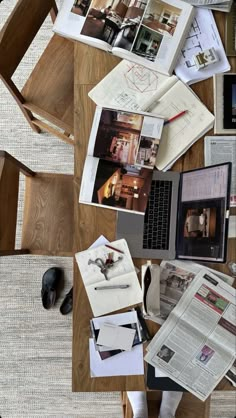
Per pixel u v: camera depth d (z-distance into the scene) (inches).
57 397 74.2
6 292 75.2
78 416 73.9
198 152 50.0
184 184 48.8
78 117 50.4
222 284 47.9
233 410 73.1
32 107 61.4
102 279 48.0
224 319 47.4
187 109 50.4
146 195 48.9
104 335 47.1
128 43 50.5
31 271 75.2
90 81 51.0
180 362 46.6
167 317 47.5
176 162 49.9
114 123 49.9
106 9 51.1
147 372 47.3
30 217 60.9
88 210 49.1
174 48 50.8
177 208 49.0
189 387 46.4
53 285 72.9
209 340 47.1
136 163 49.4
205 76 50.8
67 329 74.8
